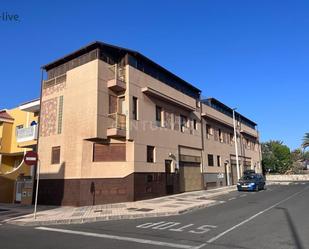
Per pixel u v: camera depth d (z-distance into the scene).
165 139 24.72
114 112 20.98
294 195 23.64
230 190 29.77
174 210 15.57
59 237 9.65
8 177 23.27
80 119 20.31
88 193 19.33
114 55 21.83
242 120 48.38
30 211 16.84
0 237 9.85
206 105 33.91
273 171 64.56
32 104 25.05
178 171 25.94
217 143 35.69
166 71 26.19
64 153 20.77
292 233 9.59
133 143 20.86
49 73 23.81
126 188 20.17
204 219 12.94
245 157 46.78
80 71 21.08
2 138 28.30
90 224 12.48
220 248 7.91
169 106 26.02
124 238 9.30
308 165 75.69
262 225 11.12
